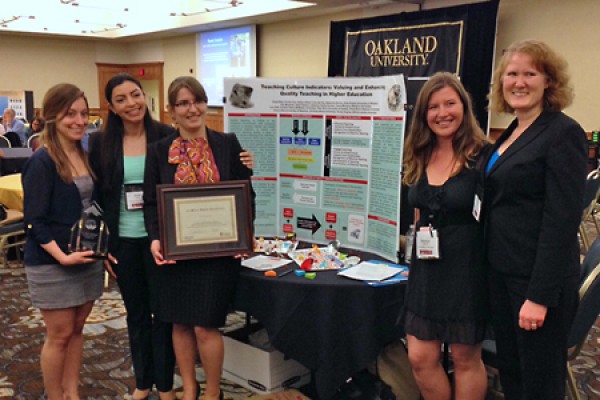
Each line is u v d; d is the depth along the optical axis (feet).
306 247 8.72
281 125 8.84
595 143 18.76
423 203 6.13
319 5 26.30
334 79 8.24
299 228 9.09
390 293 6.89
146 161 7.02
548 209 5.06
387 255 8.03
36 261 6.66
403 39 23.49
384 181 7.92
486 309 5.92
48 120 6.59
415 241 6.11
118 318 11.63
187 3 34.60
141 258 7.41
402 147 7.43
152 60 45.06
